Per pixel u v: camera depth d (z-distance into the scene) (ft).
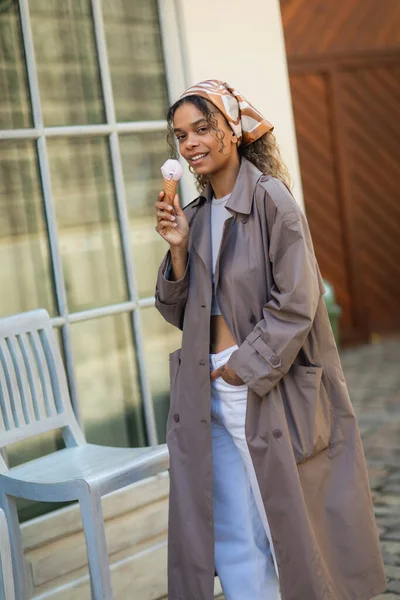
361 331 27.55
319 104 26.63
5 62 9.94
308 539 7.52
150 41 11.07
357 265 27.37
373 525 8.07
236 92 7.82
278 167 8.07
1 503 8.78
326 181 26.89
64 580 9.85
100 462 8.80
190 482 8.05
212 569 7.96
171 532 8.12
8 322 9.39
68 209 10.41
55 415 9.60
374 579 8.02
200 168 7.74
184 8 11.00
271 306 7.46
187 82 11.12
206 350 7.91
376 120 27.53
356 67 26.99
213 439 8.27
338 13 26.61
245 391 7.77
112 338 10.73
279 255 7.48
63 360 10.31
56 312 10.30
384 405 19.63
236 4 11.44
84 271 10.53
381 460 15.39
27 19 10.00
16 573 8.78
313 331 7.84
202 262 7.91
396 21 27.61
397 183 27.91
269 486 7.62
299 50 26.08
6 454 9.84
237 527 8.30
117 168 10.72
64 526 9.88
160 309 8.30
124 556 10.25
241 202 7.68
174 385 8.32
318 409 7.83
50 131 10.16
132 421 10.87
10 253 9.97
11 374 9.32
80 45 10.52
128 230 10.82
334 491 7.92
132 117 10.92
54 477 8.51
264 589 8.30
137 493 10.39
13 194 10.00
